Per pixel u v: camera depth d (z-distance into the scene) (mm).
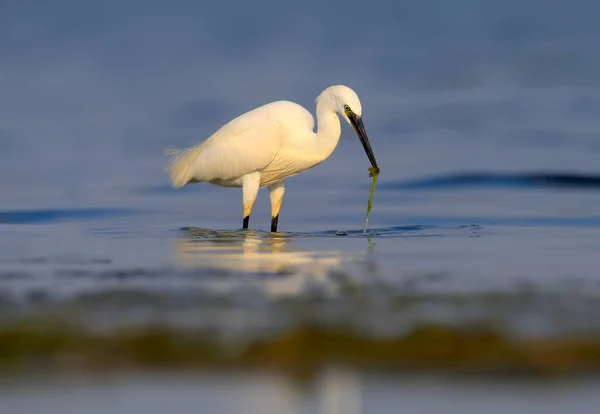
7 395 7234
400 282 10195
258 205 18359
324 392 7242
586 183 19938
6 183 20547
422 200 18344
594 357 7742
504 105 30844
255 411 6969
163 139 26328
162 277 10539
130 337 8227
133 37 49125
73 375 7566
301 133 15172
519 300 9312
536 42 46906
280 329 8367
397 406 7023
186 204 18344
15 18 51094
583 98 31781
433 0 58219
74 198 18875
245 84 36188
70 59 43438
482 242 13258
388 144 25250
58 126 28328
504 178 20484
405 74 38562
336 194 19266
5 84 37156
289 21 53719
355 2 57969
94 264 11500
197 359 7785
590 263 11469
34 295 9672
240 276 10547
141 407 7035
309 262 11523
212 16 54625
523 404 7035
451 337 8078
